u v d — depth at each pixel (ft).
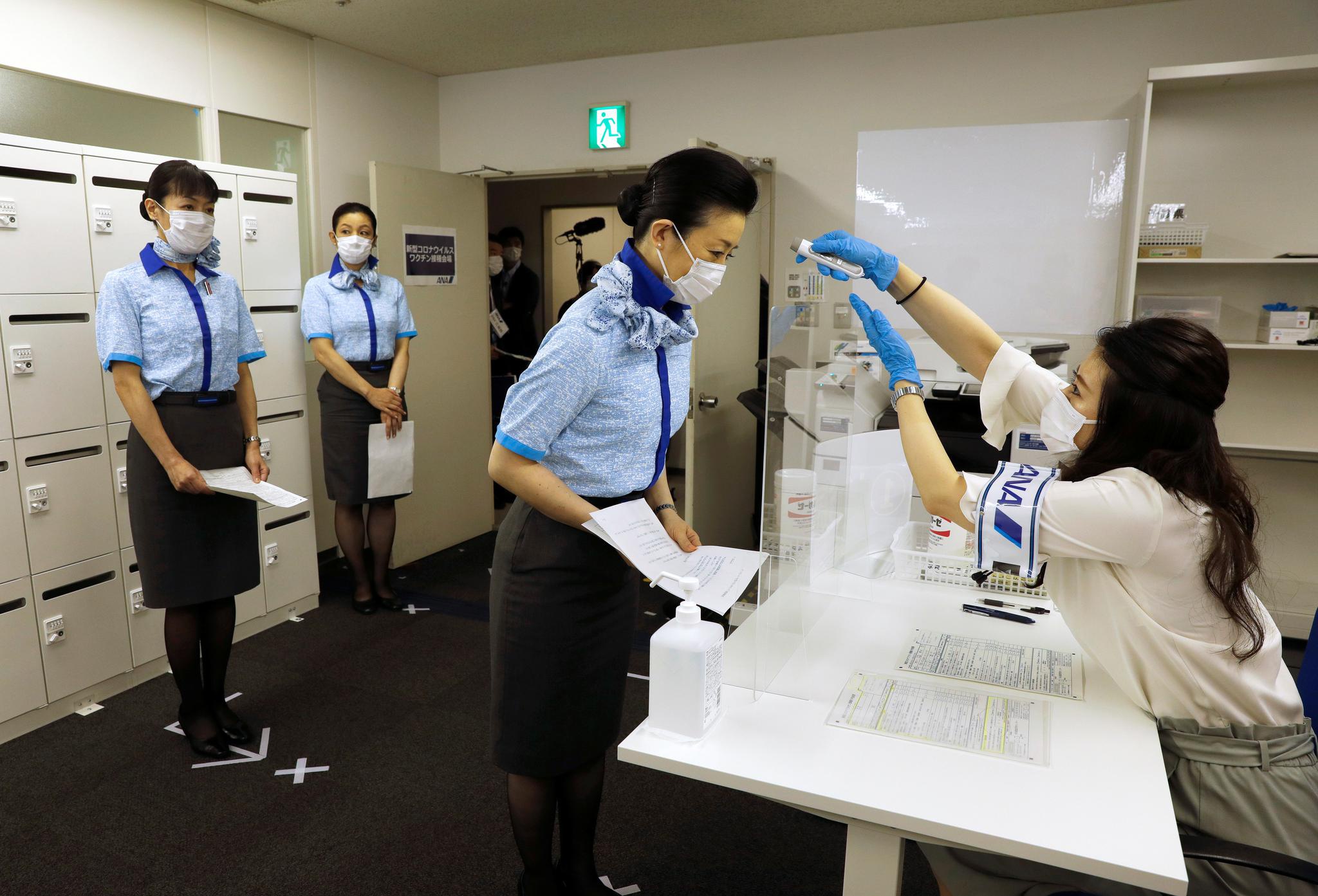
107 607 9.32
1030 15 12.15
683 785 7.98
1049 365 11.57
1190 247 11.44
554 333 4.45
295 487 11.59
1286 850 3.91
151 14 10.93
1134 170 11.93
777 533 4.52
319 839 7.07
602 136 14.69
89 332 8.93
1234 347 11.19
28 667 8.62
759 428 14.05
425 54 14.37
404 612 12.16
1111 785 3.68
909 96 12.93
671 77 14.24
